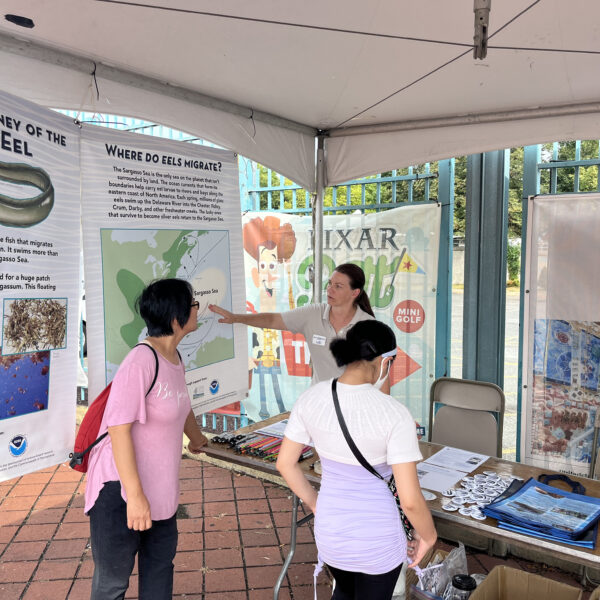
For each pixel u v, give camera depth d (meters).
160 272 3.01
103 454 2.22
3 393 2.21
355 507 1.92
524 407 3.70
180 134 5.47
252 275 5.13
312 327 3.41
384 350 1.96
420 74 2.83
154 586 2.33
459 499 2.46
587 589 3.21
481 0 1.91
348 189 4.75
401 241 4.35
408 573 2.62
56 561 3.44
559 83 2.91
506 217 3.81
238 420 5.38
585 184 3.88
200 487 4.52
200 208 3.25
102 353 2.73
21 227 2.26
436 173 4.25
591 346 3.47
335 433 1.92
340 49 2.53
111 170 2.73
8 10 2.13
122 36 2.38
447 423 3.63
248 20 2.23
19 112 2.24
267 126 3.65
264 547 3.62
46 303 2.39
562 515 2.27
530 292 3.62
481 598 2.37
